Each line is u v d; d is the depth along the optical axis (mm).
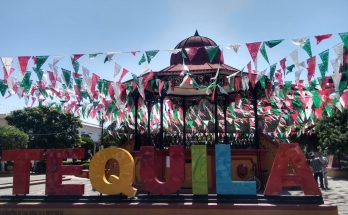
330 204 8852
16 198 10109
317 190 8898
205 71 13695
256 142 14031
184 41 16156
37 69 9898
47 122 38906
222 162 9477
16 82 10625
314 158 17266
